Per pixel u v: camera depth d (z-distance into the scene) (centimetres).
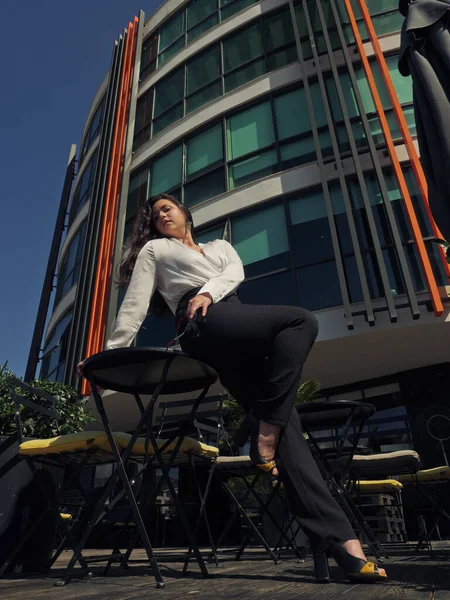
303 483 142
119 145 1312
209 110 1107
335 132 841
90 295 1118
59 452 206
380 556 284
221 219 943
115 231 1144
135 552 532
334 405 230
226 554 398
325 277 773
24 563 218
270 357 138
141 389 179
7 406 270
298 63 1002
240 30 1166
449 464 719
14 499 220
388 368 820
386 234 755
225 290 152
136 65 1420
